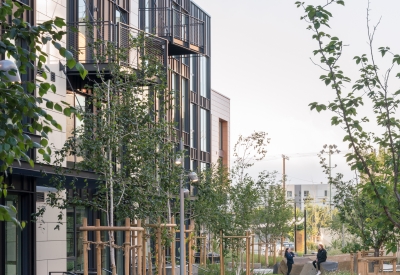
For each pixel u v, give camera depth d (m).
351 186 24.73
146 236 18.12
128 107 16.53
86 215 23.17
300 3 10.06
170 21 35.41
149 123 17.36
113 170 17.67
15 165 15.88
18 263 18.11
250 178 31.19
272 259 47.19
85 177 18.48
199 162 44.31
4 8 6.00
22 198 18.25
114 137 15.88
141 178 16.61
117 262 25.16
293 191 143.38
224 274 29.41
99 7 23.91
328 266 35.53
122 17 26.11
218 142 55.34
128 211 16.72
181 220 20.70
